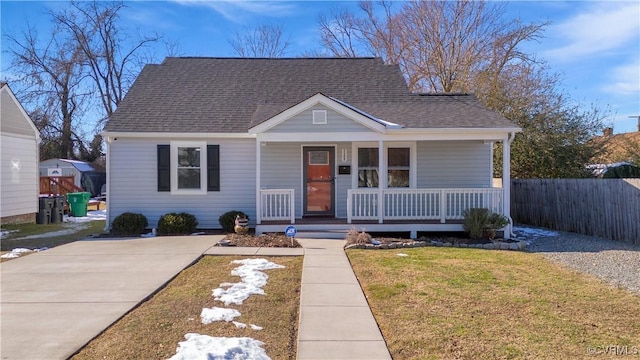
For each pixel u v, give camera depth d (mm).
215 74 14867
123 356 3904
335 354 3998
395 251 9352
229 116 12852
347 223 11320
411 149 12930
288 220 11547
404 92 14133
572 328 4703
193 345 4039
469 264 8008
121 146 12281
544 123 19547
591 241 11133
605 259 8742
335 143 12852
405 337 4426
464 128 11047
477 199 11734
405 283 6543
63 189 22672
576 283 6684
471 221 10805
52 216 15242
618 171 17547
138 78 14375
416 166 12945
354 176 12828
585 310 5332
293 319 4996
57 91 29828
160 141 12336
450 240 10609
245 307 5383
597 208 11891
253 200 12547
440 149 13023
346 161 12867
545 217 14219
